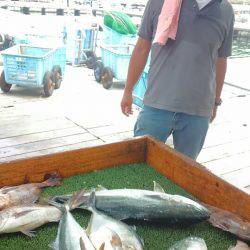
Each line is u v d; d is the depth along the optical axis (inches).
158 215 67.3
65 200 70.4
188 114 105.2
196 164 76.1
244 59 396.2
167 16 98.3
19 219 63.7
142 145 86.6
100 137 188.1
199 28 99.3
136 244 59.9
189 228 67.9
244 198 66.3
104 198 69.9
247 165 169.8
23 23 404.2
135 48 110.3
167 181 81.1
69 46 331.6
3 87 246.7
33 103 231.9
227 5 102.0
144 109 110.3
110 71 265.9
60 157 77.4
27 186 72.0
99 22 392.2
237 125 216.8
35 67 236.5
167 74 103.4
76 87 271.1
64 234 60.8
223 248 63.2
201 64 101.8
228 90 285.6
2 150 165.3
